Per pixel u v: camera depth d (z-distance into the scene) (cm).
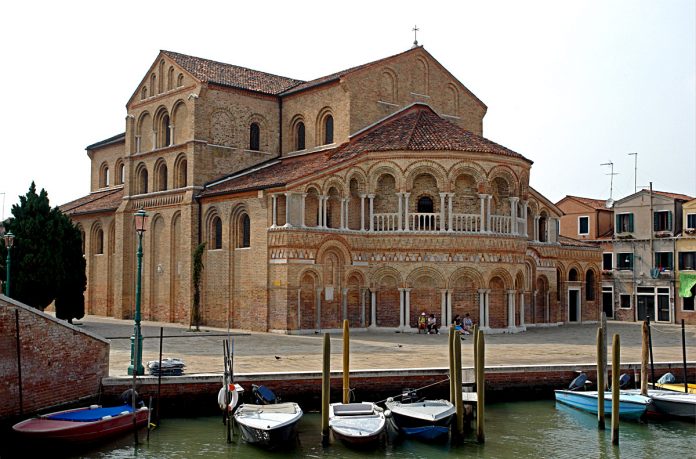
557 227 6244
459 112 6194
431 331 4869
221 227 5394
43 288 4759
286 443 2527
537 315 6050
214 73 5966
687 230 6838
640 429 2847
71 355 2755
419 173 4981
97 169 7750
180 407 2888
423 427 2595
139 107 6262
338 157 5181
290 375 2997
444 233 4916
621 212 7344
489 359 3562
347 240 4984
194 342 4191
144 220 2947
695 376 3481
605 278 7412
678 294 6869
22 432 2395
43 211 4878
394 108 5756
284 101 6088
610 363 3431
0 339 2498
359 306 5044
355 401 3023
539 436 2719
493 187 5191
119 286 6209
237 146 5859
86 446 2483
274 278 4856
